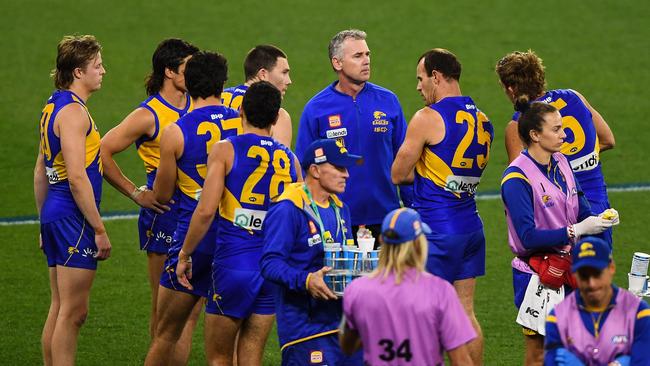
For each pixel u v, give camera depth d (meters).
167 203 28.95
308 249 22.80
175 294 26.81
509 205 25.22
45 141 26.86
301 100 57.88
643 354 19.47
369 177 30.73
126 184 29.16
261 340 25.69
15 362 30.22
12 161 49.19
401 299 19.39
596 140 28.50
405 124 31.53
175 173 27.09
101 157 28.78
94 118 55.03
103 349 31.34
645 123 54.25
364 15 69.81
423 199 27.47
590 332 19.84
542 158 25.31
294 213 22.67
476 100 57.47
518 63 27.30
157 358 27.17
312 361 23.02
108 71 61.03
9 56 62.78
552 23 68.19
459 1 71.94
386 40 66.00
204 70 26.80
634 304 19.73
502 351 30.98
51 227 27.05
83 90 27.20
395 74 61.31
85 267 27.12
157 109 29.06
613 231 41.25
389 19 69.12
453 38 66.12
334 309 22.97
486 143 27.38
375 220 31.00
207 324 25.78
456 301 19.55
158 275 30.14
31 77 60.06
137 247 40.47
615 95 58.12
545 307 25.44
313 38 66.19
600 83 59.78
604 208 28.55
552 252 25.20
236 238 25.03
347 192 30.66
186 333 28.75
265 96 24.86
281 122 30.38
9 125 53.50
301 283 21.88
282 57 30.75
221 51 64.06
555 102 28.02
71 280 27.05
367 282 19.73
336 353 23.06
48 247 27.45
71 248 26.97
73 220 27.02
